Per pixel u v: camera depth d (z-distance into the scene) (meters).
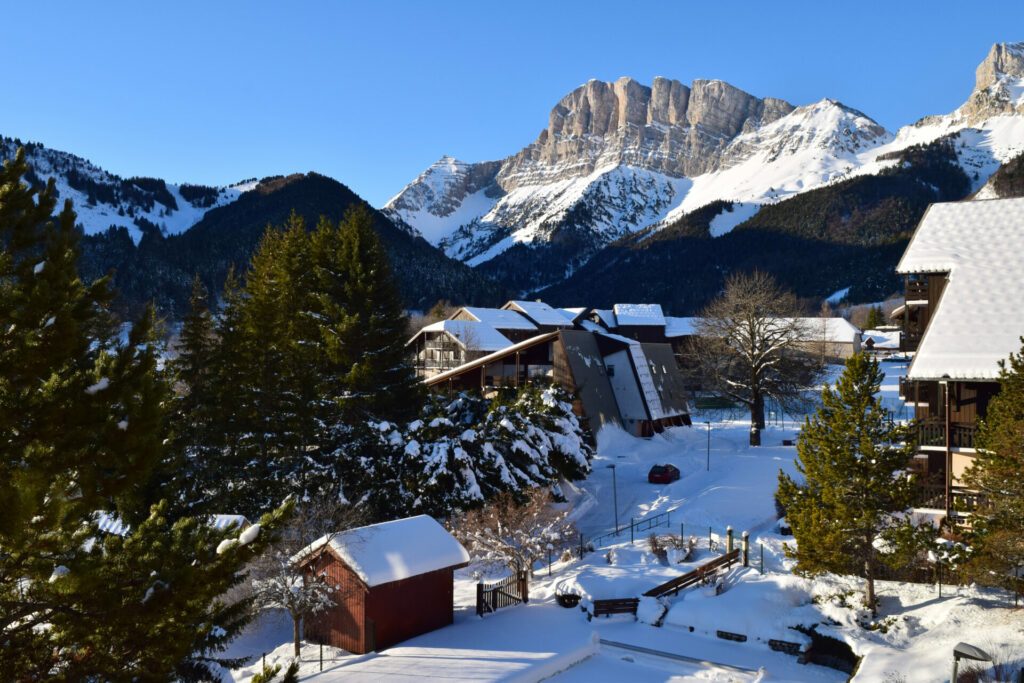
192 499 32.41
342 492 36.03
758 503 42.31
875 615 25.95
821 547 25.56
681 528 37.69
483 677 21.94
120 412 10.16
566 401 48.62
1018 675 19.02
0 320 9.73
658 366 72.31
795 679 23.33
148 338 10.98
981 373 28.23
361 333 45.56
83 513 10.00
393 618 25.25
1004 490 23.08
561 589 30.19
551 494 43.84
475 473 38.50
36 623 9.80
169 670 10.24
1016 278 31.47
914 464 31.38
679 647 25.83
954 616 24.41
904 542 24.84
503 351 60.34
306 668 23.20
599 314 134.62
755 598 27.64
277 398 38.28
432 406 47.88
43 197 10.47
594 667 23.92
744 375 66.75
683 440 65.56
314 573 26.16
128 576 9.77
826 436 26.03
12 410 9.30
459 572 35.00
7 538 8.98
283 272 51.28
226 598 26.09
